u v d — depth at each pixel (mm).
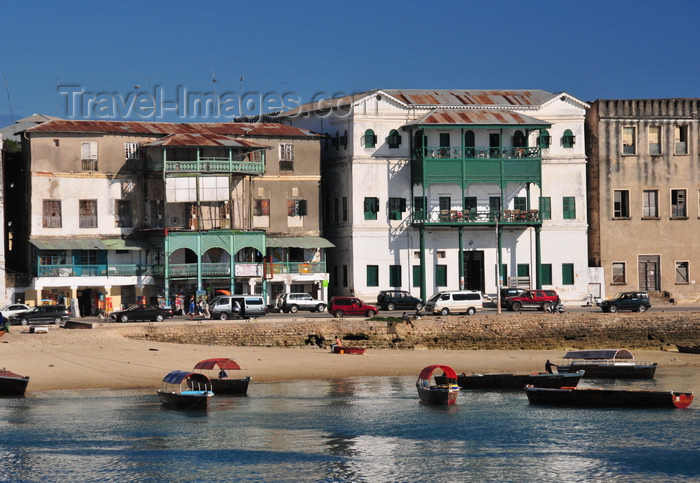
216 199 89375
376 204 94375
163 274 88375
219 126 94188
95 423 53625
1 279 84125
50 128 86875
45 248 84812
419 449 49344
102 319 81688
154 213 89562
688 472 45781
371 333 80188
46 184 86312
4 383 59594
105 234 87938
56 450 48719
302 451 48906
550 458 47938
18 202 90312
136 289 88125
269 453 48562
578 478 45125
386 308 89938
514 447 49688
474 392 64438
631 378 68875
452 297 86938
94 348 70500
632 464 46969
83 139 87688
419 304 90500
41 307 81062
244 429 52750
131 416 55344
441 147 94188
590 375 69625
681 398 58938
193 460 47406
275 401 59812
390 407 58344
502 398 62156
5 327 72375
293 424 53906
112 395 60656
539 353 80000
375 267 94375
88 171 87625
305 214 94250
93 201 87812
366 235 94062
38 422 53688
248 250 91688
